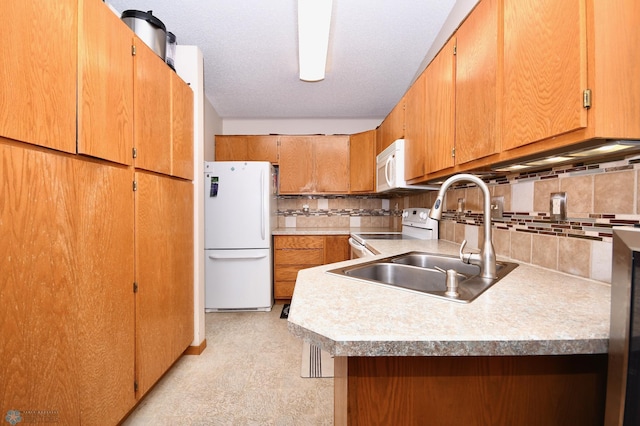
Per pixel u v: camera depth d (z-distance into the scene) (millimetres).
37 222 904
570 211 1072
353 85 2959
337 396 940
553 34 779
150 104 1520
